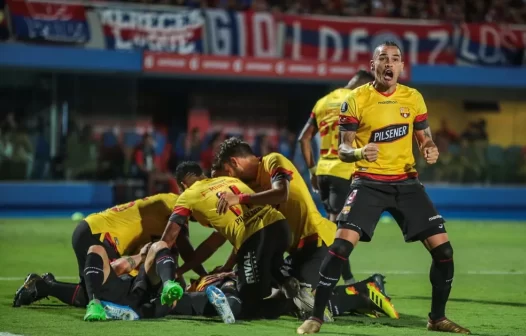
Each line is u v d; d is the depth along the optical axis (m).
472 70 60.28
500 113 64.19
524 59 61.91
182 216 18.34
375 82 16.91
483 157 63.06
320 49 58.56
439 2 64.19
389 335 16.84
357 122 16.75
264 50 57.81
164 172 58.97
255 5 61.12
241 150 18.89
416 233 16.77
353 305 19.27
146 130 61.91
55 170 56.47
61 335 16.55
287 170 18.09
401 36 59.66
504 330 17.94
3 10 54.22
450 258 16.84
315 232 19.05
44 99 56.41
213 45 57.12
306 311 17.95
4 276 26.47
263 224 18.14
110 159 57.22
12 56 53.84
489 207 62.00
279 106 66.69
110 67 55.12
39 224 47.91
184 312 18.98
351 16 61.91
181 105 65.19
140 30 56.19
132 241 19.97
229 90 65.50
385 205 16.64
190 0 60.22
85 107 57.34
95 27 55.44
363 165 16.72
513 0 66.06
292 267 19.09
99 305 18.14
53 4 54.91
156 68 55.66
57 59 54.47
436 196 60.97
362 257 34.03
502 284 26.25
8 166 55.53
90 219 19.59
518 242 41.59
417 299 22.89
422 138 17.09
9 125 55.72
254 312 18.55
